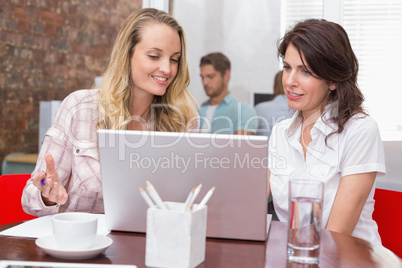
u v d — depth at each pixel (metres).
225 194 1.18
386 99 2.93
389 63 2.93
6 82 3.21
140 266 1.02
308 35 1.65
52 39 3.28
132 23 1.85
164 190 1.19
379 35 2.93
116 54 1.87
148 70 1.83
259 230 1.20
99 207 1.74
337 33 1.67
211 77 3.29
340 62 1.65
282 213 1.76
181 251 1.00
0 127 3.21
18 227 1.29
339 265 1.04
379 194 1.77
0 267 0.90
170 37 1.84
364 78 2.95
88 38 3.32
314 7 3.14
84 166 1.71
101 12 3.31
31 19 3.23
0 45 3.18
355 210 1.59
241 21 3.28
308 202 1.04
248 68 3.29
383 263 1.06
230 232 1.21
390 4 2.91
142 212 1.23
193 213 1.00
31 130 3.26
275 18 3.23
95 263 1.04
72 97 1.84
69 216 1.11
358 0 2.95
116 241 1.19
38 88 3.26
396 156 2.87
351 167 1.63
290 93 1.72
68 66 3.30
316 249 1.05
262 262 1.06
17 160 3.23
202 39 3.32
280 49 1.77
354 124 1.68
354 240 1.25
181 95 2.00
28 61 3.23
